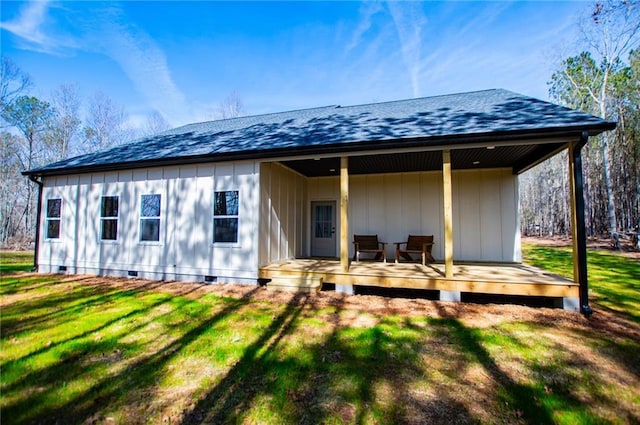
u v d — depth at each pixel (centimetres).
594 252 1488
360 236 917
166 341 421
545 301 627
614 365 361
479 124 634
